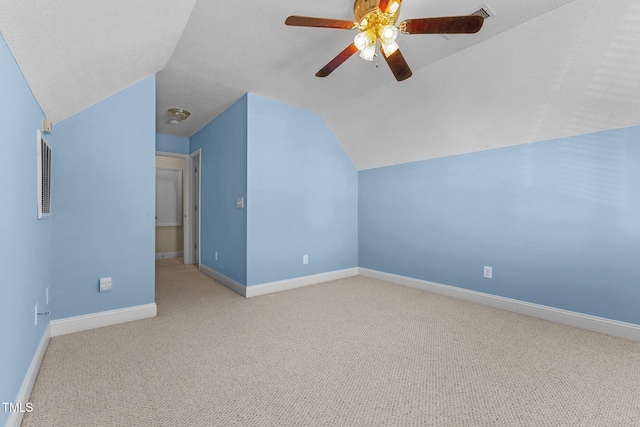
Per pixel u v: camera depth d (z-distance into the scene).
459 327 2.37
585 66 1.98
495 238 2.90
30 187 1.54
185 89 3.13
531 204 2.65
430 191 3.46
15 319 1.27
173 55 2.46
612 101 2.06
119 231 2.44
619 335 2.17
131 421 1.28
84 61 1.67
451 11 1.91
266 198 3.38
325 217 3.95
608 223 2.23
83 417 1.30
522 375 1.66
